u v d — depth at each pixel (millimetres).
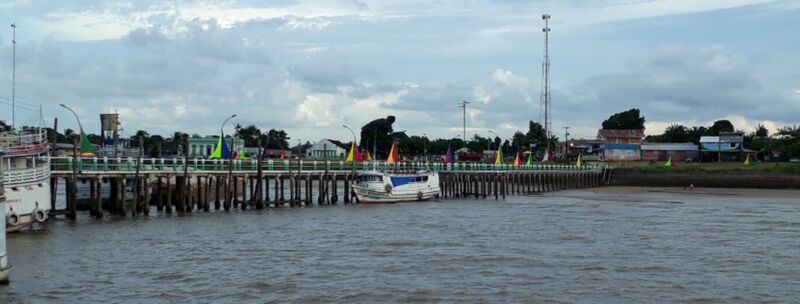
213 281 41625
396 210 84625
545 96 176000
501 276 43781
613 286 41312
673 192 134750
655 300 38250
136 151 119375
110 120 128375
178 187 75875
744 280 43312
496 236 61031
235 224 66250
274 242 55906
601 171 158875
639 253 52438
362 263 47594
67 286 39750
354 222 70188
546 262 48406
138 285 40375
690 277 44000
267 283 41219
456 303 37219
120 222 65375
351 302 37312
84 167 68188
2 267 39125
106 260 47062
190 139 156625
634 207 94500
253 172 82125
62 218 67750
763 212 87188
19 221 56312
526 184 144125
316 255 50469
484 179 114562
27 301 36438
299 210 81875
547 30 168375
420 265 47031
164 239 56000
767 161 193875
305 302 37250
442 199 106938
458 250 53125
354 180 94625
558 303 37344
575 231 64875
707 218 78438
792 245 56875
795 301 38344
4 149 56062
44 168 58062
